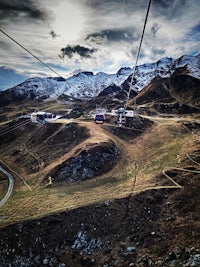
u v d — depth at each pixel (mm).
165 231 56781
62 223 64562
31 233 63781
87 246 58688
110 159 91875
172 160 82938
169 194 67188
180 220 58594
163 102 183125
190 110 157250
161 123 122000
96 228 62094
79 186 81812
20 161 117000
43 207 72500
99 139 101750
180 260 47438
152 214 62562
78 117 150375
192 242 50844
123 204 66500
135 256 52875
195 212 59531
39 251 60375
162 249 52156
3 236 64562
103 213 65062
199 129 108562
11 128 164875
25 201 78500
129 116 122000
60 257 57938
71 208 68125
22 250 61594
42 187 86250
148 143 103000
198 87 191000
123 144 105250
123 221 62375
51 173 91500
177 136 103000
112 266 52156
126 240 57781
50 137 123938
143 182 74500
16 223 66562
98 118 90062
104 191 75062
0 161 123062
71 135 118000
